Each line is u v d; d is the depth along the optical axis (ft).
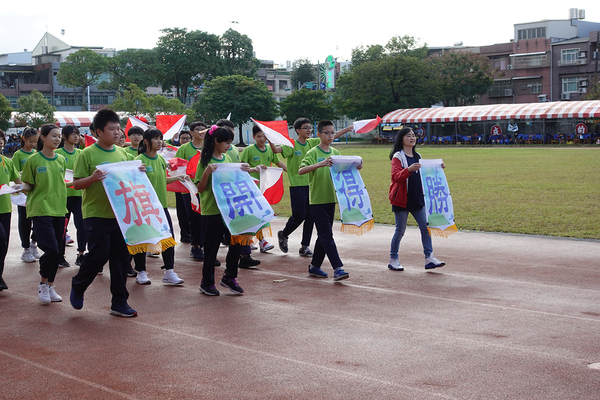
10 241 34.68
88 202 18.44
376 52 206.90
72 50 266.36
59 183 21.93
